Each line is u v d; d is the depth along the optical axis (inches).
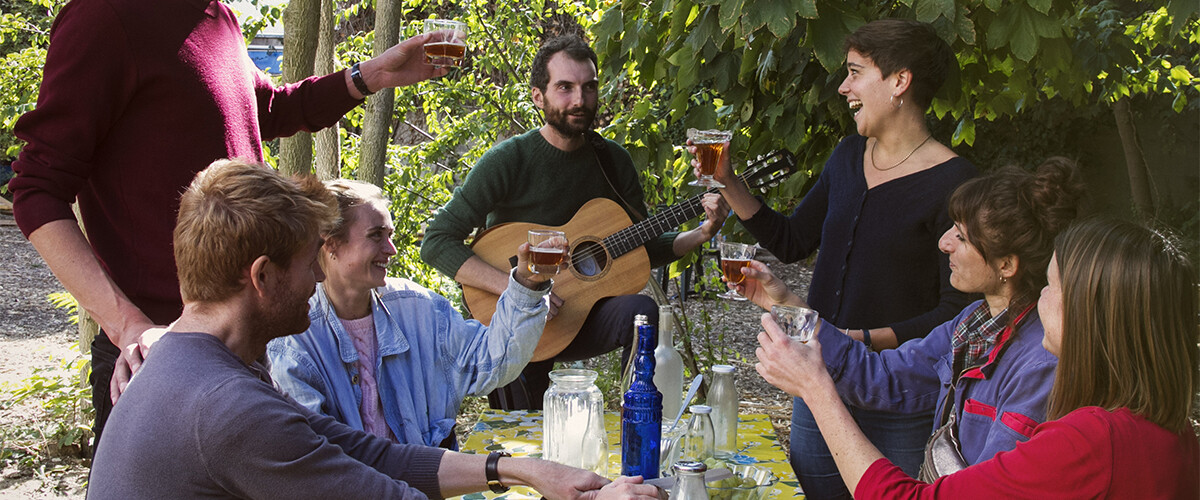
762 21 109.3
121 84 79.5
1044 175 74.5
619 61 154.6
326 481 59.1
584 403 89.1
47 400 194.2
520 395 148.3
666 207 184.4
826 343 92.7
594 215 145.3
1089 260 57.7
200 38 84.4
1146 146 351.3
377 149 172.2
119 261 82.4
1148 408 55.9
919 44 98.5
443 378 96.3
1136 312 55.7
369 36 226.7
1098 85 235.3
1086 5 183.3
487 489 74.4
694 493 66.7
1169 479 55.6
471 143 245.3
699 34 125.1
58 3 221.5
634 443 83.5
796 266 426.9
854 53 102.3
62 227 75.1
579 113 140.4
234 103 87.6
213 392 56.1
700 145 116.6
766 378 72.6
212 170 60.2
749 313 306.0
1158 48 272.5
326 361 88.6
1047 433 58.1
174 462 55.7
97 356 84.1
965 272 78.2
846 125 144.3
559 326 142.3
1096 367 57.6
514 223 146.4
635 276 143.9
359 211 89.4
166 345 58.6
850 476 67.9
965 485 61.2
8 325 299.6
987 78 144.6
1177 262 56.1
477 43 230.2
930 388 91.7
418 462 74.3
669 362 101.0
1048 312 63.3
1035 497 57.6
